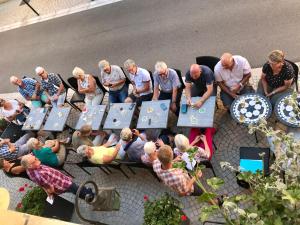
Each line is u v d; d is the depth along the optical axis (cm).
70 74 1071
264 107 594
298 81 690
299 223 247
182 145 537
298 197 235
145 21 1058
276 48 791
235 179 631
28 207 657
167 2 1072
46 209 646
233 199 281
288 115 563
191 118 638
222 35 888
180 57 906
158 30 1007
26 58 1213
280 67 587
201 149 588
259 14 877
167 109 682
